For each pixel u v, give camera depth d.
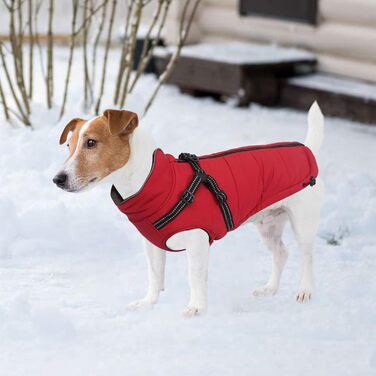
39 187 7.43
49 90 8.98
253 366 4.46
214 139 9.80
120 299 5.43
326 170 8.34
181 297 5.46
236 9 13.71
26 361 4.46
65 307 5.23
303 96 11.81
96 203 7.11
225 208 4.96
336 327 5.00
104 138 4.67
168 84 13.25
